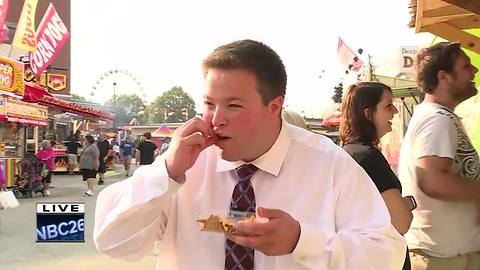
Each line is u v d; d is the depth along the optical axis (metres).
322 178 1.48
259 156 1.48
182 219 1.53
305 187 1.48
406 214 2.39
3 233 8.05
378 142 2.58
